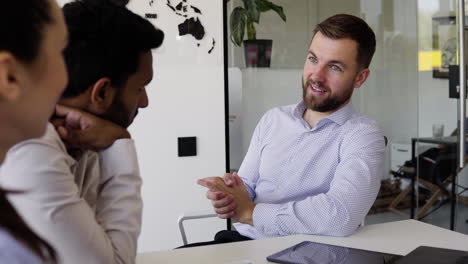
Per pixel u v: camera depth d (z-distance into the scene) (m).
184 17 2.86
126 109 1.00
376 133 1.72
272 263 1.24
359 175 1.58
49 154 0.85
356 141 1.70
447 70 3.24
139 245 2.89
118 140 0.99
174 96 2.89
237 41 3.00
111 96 0.98
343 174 1.61
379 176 1.65
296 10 3.11
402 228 1.57
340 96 1.77
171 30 2.84
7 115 0.49
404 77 3.38
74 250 0.86
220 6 2.94
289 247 1.36
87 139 0.96
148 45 0.99
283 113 1.97
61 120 0.96
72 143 0.96
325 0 3.17
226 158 3.02
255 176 1.99
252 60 3.04
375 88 3.36
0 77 0.46
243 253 1.33
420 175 3.46
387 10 3.32
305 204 1.52
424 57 3.34
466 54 3.14
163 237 2.93
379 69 3.34
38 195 0.82
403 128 3.44
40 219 0.83
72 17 0.92
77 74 0.93
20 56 0.47
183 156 2.93
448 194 3.40
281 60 3.11
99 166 0.99
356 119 1.79
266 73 3.08
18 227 0.48
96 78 0.94
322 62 1.76
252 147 2.02
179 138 2.91
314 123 1.89
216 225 3.03
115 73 0.95
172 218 2.94
